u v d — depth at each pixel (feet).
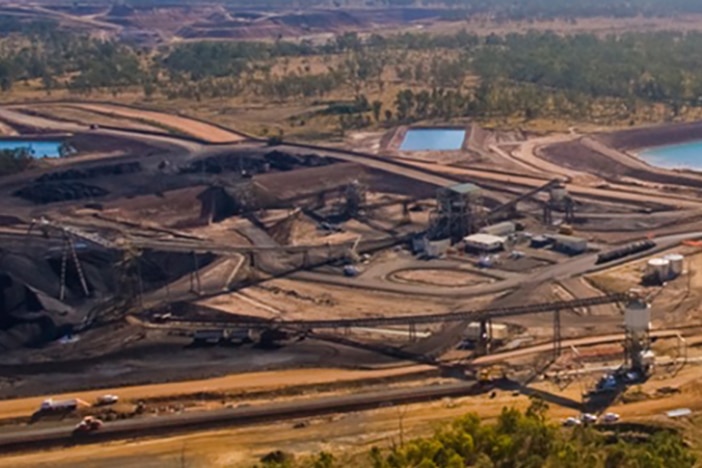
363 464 403.95
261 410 479.82
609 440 421.18
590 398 481.05
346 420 472.03
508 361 536.42
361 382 517.55
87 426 474.08
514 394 492.13
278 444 449.48
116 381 537.24
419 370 529.04
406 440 433.07
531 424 394.73
